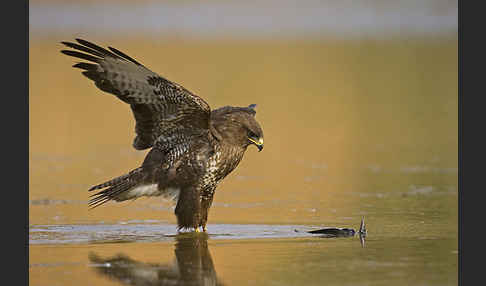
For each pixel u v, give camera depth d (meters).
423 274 9.85
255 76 29.33
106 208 14.51
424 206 14.23
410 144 20.34
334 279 9.70
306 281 9.64
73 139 21.28
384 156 19.14
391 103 25.30
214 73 29.42
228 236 12.23
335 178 17.00
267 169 18.09
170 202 15.10
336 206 14.38
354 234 12.12
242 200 15.06
